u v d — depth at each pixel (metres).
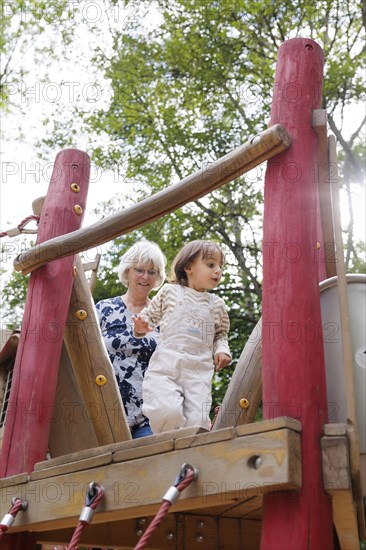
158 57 12.80
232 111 12.95
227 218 12.98
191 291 3.99
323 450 2.63
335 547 3.32
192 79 12.84
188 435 2.84
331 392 2.93
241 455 2.62
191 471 2.70
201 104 12.91
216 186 3.23
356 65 12.27
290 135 3.10
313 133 3.14
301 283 2.88
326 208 3.52
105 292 12.24
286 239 2.95
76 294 4.04
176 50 12.67
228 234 13.30
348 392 2.69
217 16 12.24
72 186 4.27
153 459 2.87
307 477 2.59
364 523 2.98
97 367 3.91
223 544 3.85
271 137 3.02
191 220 12.50
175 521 3.78
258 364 3.67
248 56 12.96
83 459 3.18
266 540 2.60
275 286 2.91
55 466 3.27
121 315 4.56
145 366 4.43
